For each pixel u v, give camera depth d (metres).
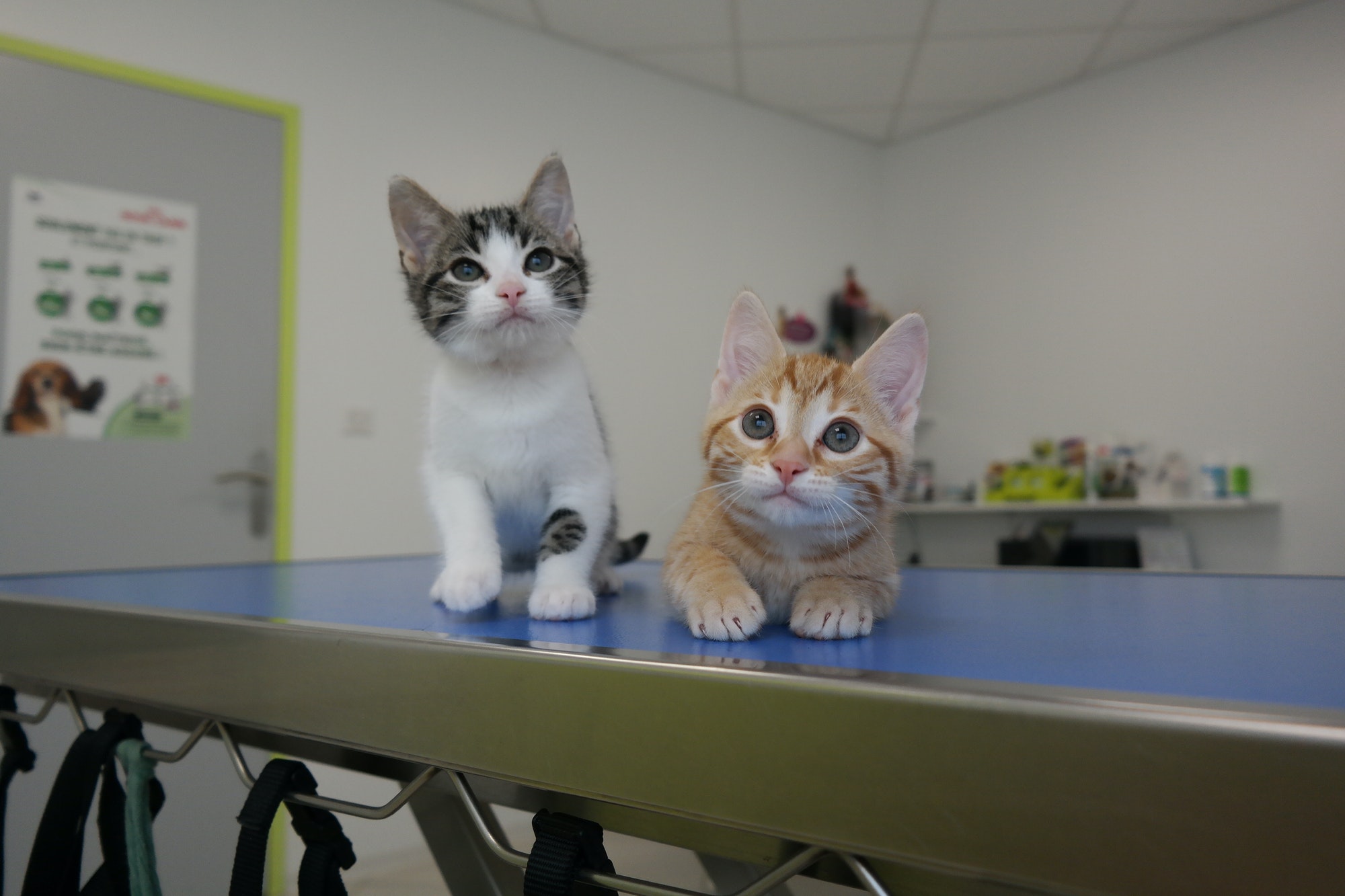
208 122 2.40
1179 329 3.16
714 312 3.55
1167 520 3.13
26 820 1.84
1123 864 0.31
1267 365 2.93
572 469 0.88
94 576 1.27
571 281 0.97
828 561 0.76
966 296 3.84
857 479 0.73
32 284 2.14
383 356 2.70
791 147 3.84
